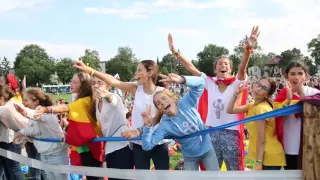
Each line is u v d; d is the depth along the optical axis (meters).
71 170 4.57
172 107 3.81
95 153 4.69
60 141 4.82
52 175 5.04
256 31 4.47
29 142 5.95
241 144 4.78
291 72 4.12
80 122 4.47
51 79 118.25
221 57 4.95
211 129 3.69
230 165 4.73
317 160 2.88
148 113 3.68
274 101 4.37
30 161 5.16
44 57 132.25
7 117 5.23
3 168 5.76
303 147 2.98
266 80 4.43
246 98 4.90
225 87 4.89
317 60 86.00
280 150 4.03
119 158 4.37
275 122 4.09
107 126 4.42
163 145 4.27
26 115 4.59
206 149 4.03
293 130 3.93
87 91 4.68
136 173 3.91
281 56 96.75
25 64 117.31
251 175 3.28
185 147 3.99
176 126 3.83
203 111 5.01
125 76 120.50
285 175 3.15
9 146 5.72
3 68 136.38
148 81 4.34
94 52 107.62
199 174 3.51
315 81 15.62
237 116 4.76
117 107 4.39
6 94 5.82
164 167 4.25
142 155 4.26
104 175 4.21
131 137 3.87
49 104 5.28
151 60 4.41
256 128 4.40
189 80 3.66
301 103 3.05
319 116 2.86
